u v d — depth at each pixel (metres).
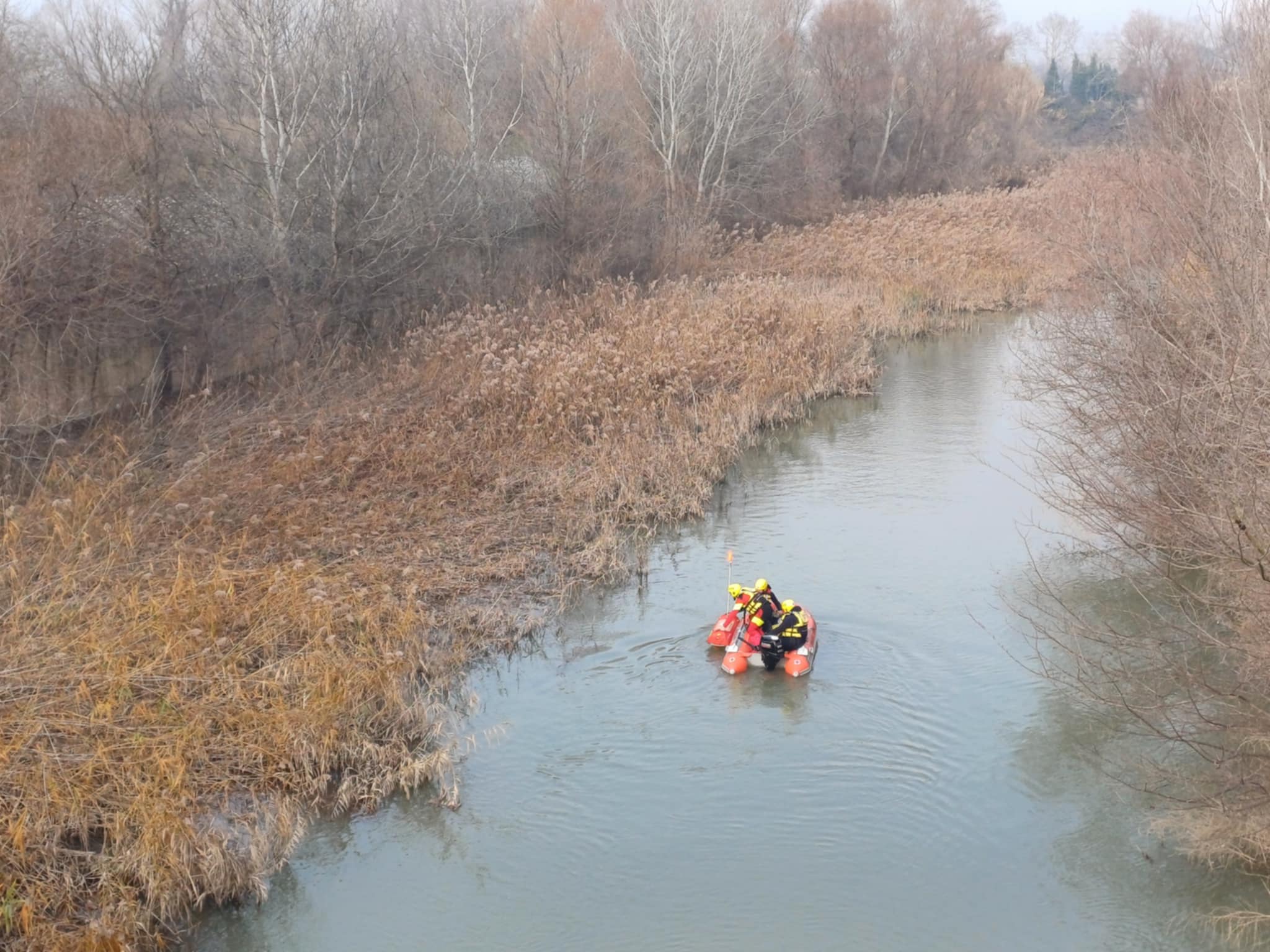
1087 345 15.98
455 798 10.87
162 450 20.41
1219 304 11.46
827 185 52.75
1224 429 10.23
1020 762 11.20
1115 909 9.23
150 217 23.36
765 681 13.02
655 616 14.92
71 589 13.06
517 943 9.08
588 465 20.34
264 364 26.11
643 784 11.09
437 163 30.02
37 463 19.08
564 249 34.41
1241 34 13.70
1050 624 13.99
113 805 10.02
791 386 25.67
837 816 10.49
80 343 22.03
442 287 30.64
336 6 27.62
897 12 60.03
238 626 13.22
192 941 9.23
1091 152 37.81
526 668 13.60
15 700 10.91
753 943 8.98
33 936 8.59
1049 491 16.14
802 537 17.73
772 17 52.09
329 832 10.55
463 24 39.94
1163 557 12.51
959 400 26.25
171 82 25.92
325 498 17.98
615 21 46.38
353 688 11.96
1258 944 8.70
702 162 44.47
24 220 19.58
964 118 59.19
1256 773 9.46
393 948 9.08
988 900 9.40
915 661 13.34
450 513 18.12
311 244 26.98
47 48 24.16
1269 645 9.17
